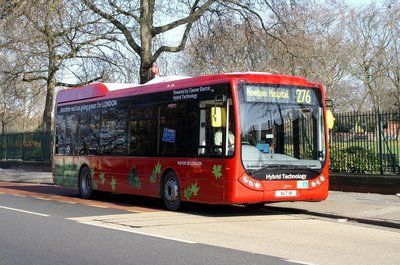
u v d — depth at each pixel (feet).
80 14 82.58
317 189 41.50
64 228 35.24
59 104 65.16
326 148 42.52
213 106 40.60
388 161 53.52
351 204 46.03
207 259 25.38
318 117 42.52
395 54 178.60
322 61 152.35
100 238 31.30
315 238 31.65
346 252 27.45
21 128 192.75
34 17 75.25
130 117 50.75
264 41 86.07
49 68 110.83
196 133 42.09
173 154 44.39
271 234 32.96
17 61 105.29
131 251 27.45
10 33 84.64
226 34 86.69
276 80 41.01
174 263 24.62
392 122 53.31
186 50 92.63
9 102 145.38
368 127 55.36
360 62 177.68
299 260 25.20
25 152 120.98
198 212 44.29
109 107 54.44
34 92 137.59
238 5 84.64
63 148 63.36
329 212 41.83
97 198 58.59
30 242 30.19
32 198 58.29
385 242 30.73
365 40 179.63
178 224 36.99
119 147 52.11
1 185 81.66
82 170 58.90
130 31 90.89
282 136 40.63
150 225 36.50
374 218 38.34
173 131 44.68
